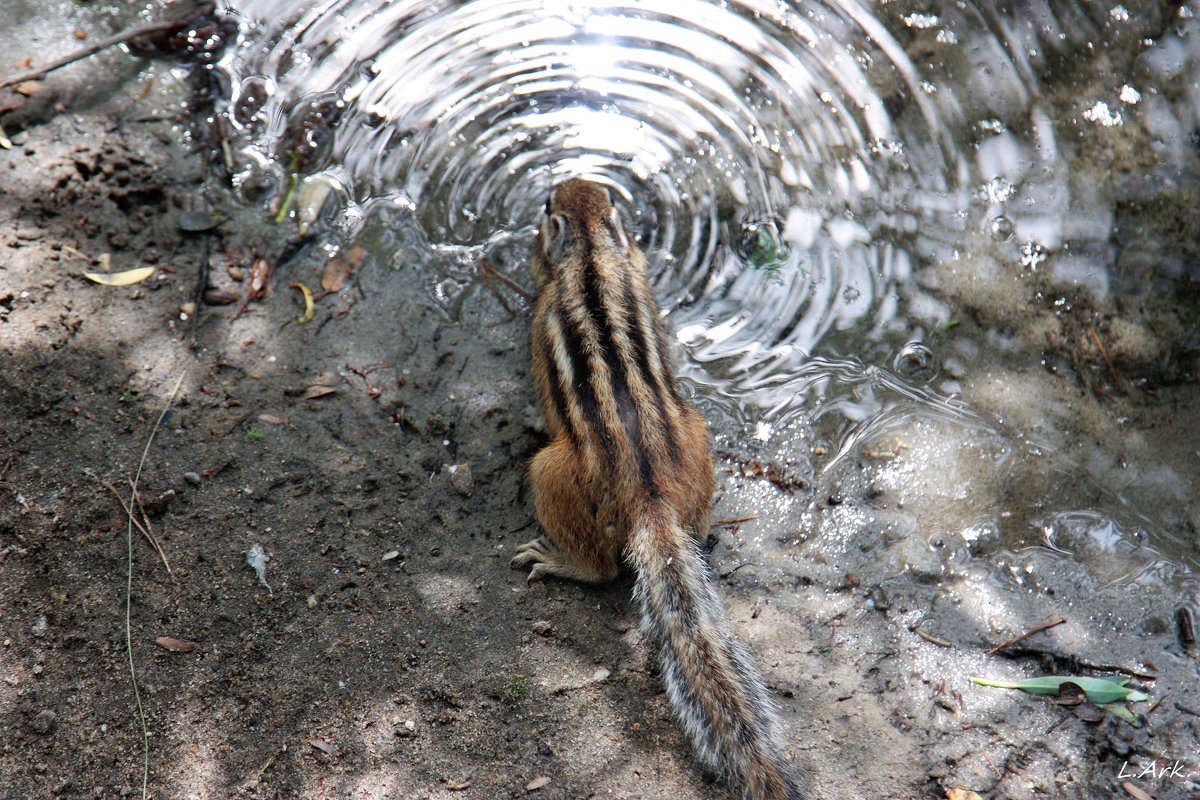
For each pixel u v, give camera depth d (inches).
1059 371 68.0
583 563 65.0
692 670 63.5
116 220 68.4
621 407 64.7
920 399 67.6
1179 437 67.1
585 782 62.8
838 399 67.5
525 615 64.6
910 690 64.1
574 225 67.7
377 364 67.3
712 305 68.8
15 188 68.3
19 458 65.2
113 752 62.7
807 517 66.1
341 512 65.4
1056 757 63.4
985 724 63.7
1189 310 68.4
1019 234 69.5
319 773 62.7
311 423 66.4
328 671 63.7
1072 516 66.1
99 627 63.8
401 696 63.5
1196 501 66.4
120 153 69.2
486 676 63.8
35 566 64.2
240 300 67.8
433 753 63.0
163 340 67.0
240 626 64.0
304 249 68.7
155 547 64.6
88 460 65.4
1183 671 64.3
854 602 65.1
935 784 63.1
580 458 64.7
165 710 63.2
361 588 64.6
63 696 63.2
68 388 66.1
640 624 64.4
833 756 63.3
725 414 67.3
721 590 65.2
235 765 62.8
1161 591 65.2
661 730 63.4
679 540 64.1
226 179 69.3
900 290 68.9
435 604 64.6
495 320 68.2
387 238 69.0
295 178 69.5
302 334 67.6
